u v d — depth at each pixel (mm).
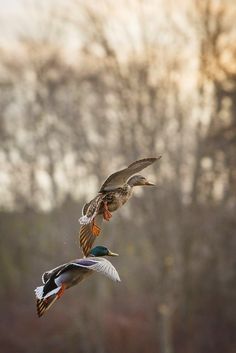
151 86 48500
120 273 46938
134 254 46406
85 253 12820
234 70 50062
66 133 50531
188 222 46219
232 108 49500
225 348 46562
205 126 48875
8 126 52750
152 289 45312
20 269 49375
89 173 48281
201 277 47156
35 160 51719
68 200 48062
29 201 51000
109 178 12891
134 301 47219
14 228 50344
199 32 50062
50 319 46344
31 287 48281
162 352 43844
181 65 49781
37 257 47562
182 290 46625
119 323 46375
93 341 45219
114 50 49625
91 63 50969
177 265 45125
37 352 45688
